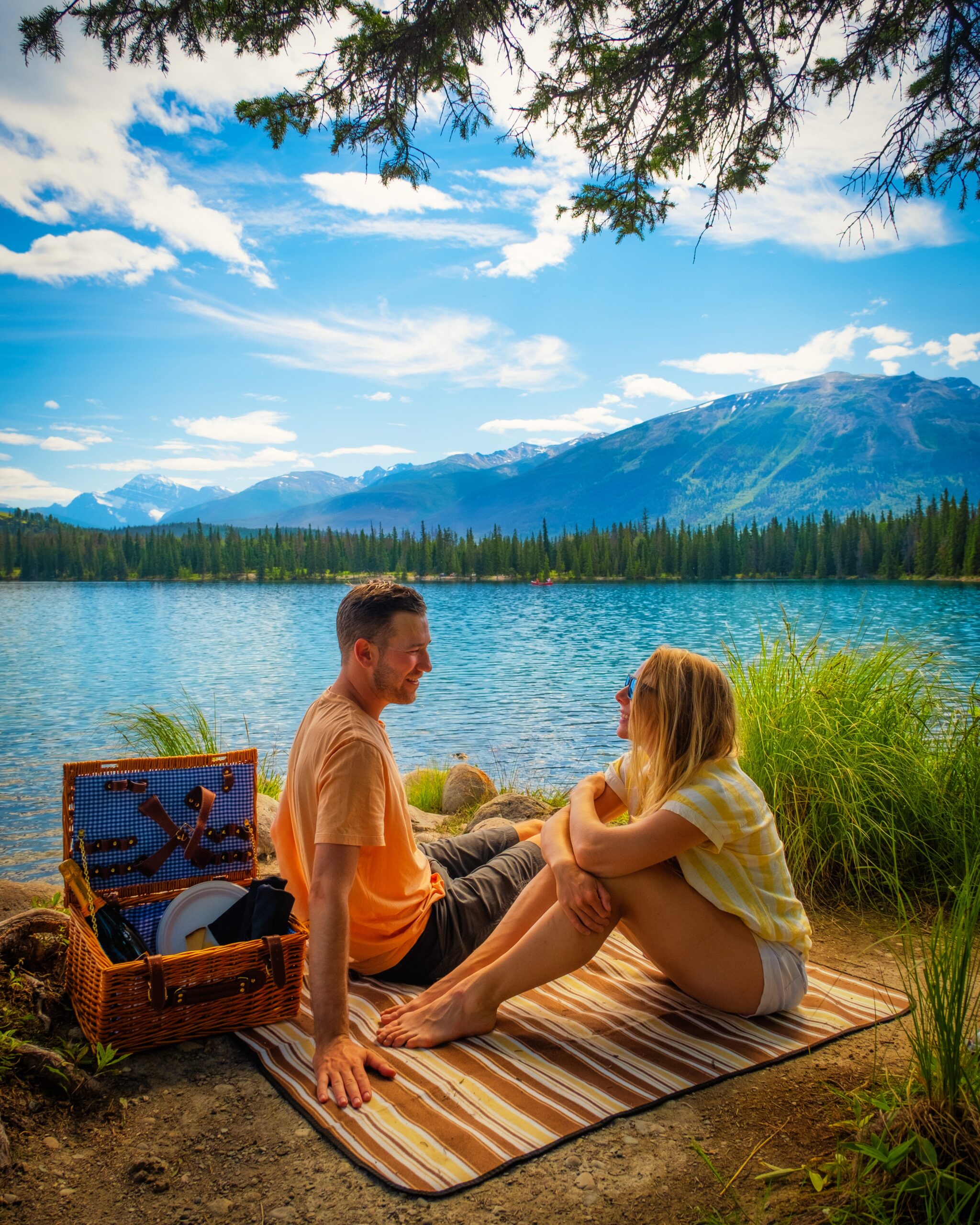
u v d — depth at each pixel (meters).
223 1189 1.59
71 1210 1.53
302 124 3.87
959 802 3.46
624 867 2.05
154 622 70.56
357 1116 1.79
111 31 3.33
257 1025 2.22
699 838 2.04
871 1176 1.49
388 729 18.86
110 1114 1.83
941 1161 1.44
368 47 3.69
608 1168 1.64
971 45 3.64
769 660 4.23
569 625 59.31
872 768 3.53
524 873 2.65
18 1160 1.65
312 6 3.49
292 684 30.22
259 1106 1.88
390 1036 2.13
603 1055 2.06
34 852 8.41
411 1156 1.66
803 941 2.19
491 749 15.86
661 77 4.02
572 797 2.33
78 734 18.47
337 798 2.06
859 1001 2.40
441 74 3.89
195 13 3.39
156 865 2.50
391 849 2.28
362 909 2.29
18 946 2.29
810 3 3.70
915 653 4.30
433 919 2.44
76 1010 2.15
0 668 36.41
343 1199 1.56
